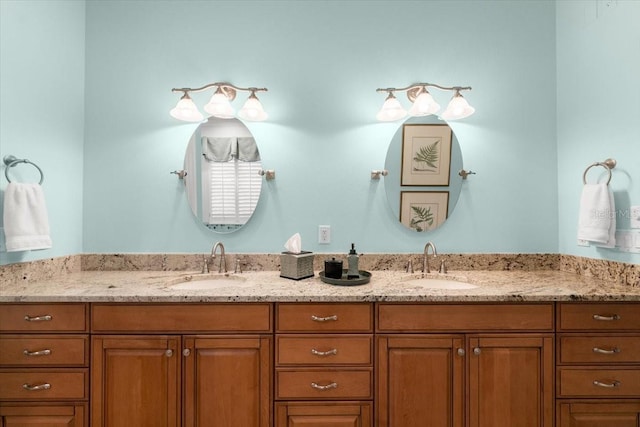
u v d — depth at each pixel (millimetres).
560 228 1842
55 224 1634
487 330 1306
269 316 1302
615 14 1490
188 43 1849
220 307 1300
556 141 1862
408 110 1868
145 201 1840
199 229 1851
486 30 1862
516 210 1862
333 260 1572
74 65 1753
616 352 1290
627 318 1299
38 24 1522
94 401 1279
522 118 1860
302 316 1305
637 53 1395
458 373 1301
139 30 1840
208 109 1706
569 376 1296
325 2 1857
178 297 1273
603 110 1557
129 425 1286
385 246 1860
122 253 1821
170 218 1845
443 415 1301
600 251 1588
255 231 1855
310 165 1858
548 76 1863
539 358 1305
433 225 1862
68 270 1711
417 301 1310
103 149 1832
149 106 1843
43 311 1282
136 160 1840
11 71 1395
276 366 1301
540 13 1863
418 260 1833
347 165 1858
